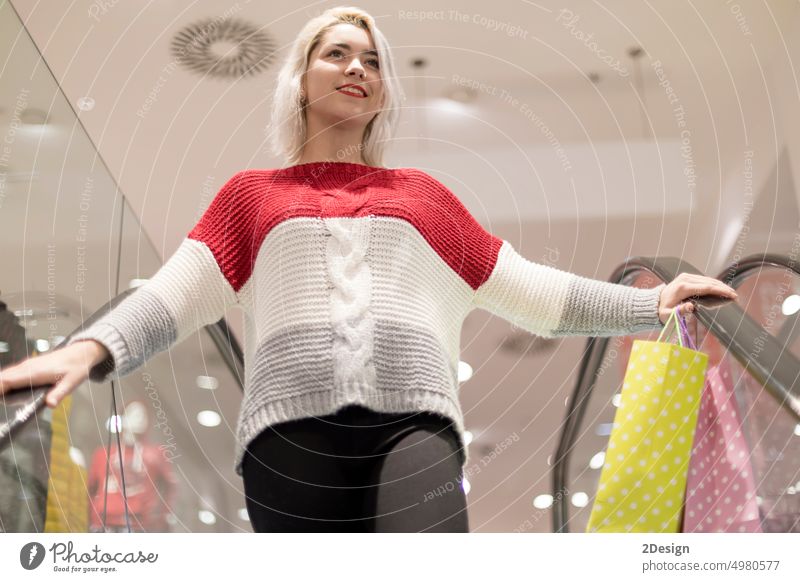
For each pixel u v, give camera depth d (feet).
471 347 21.56
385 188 6.07
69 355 5.37
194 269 5.87
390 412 5.16
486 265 6.26
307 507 5.15
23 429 4.98
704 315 6.34
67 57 15.43
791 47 15.01
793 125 15.34
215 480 11.14
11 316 6.44
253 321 5.90
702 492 6.72
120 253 9.45
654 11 14.75
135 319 5.63
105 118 16.31
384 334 5.31
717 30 15.15
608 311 6.39
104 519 7.14
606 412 12.55
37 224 7.27
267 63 15.84
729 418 6.73
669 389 5.65
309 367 5.20
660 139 17.44
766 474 6.66
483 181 17.93
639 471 5.54
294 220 5.66
